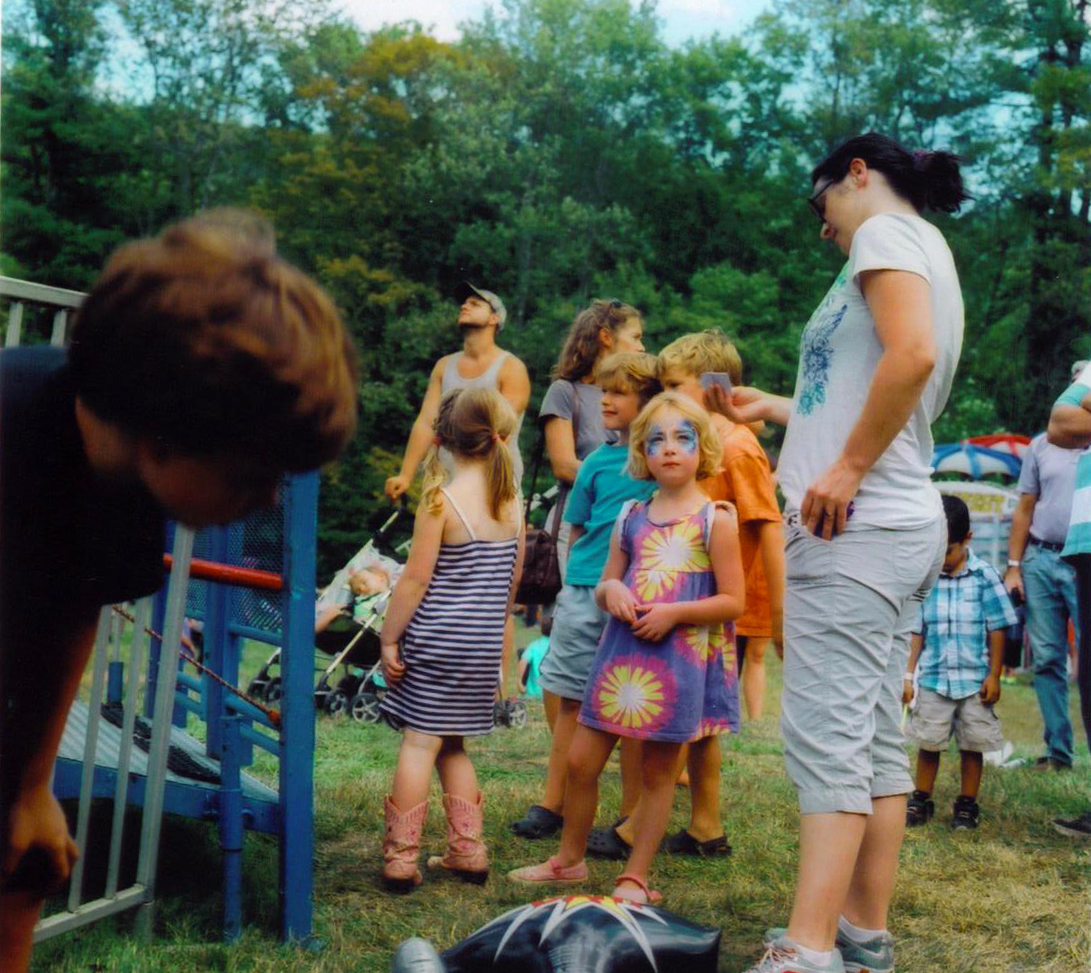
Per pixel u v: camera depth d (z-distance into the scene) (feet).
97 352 3.34
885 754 9.29
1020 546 20.21
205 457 3.42
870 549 8.76
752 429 13.75
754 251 128.26
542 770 17.01
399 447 107.86
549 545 16.61
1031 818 15.21
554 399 16.16
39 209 104.47
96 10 109.91
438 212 118.93
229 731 9.69
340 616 22.04
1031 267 106.93
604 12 133.90
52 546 4.24
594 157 132.16
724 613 11.12
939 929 10.73
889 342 8.54
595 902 8.43
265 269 3.34
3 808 4.92
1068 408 12.03
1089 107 100.32
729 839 13.47
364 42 123.95
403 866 11.10
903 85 116.26
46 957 8.83
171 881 11.05
